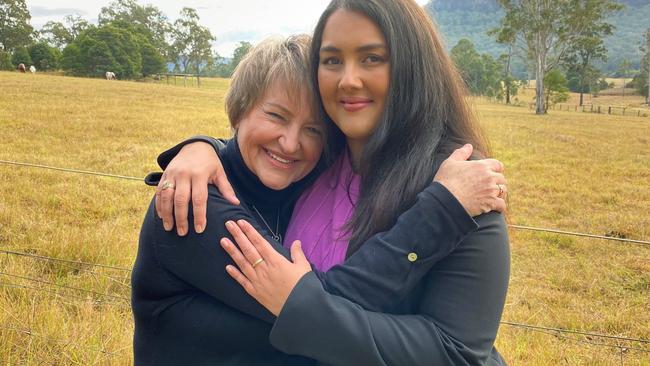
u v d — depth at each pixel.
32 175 7.79
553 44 45.75
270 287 1.31
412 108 1.47
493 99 63.50
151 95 29.52
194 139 1.58
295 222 1.69
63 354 2.97
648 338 4.29
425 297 1.37
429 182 1.44
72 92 26.28
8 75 37.22
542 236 6.91
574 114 42.16
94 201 6.69
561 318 4.52
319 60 1.56
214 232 1.39
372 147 1.50
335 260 1.53
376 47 1.44
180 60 76.56
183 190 1.40
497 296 1.35
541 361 3.50
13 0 65.50
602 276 5.72
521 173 11.75
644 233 7.49
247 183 1.69
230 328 1.42
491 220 1.36
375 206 1.45
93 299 3.80
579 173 12.19
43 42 63.16
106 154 10.30
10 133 12.10
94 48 54.97
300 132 1.62
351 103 1.49
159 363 1.49
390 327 1.27
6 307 3.40
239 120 1.66
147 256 1.46
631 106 57.75
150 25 77.00
